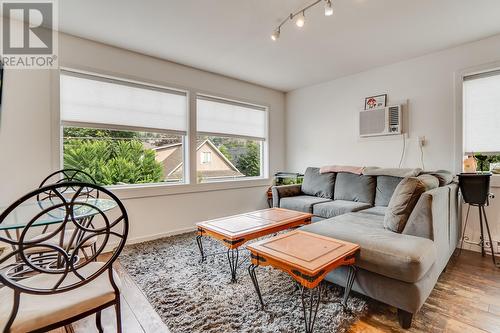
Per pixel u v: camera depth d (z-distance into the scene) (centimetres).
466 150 286
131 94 309
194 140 356
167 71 330
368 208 302
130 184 317
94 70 276
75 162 279
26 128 238
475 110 281
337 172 365
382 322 153
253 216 256
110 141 303
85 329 148
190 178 351
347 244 167
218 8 218
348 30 254
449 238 227
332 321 152
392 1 207
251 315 158
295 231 199
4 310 101
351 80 384
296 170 467
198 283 199
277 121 471
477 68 273
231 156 420
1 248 208
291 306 167
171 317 158
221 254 259
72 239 130
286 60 331
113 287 120
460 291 188
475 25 244
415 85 320
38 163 244
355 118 379
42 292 100
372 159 361
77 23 241
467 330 145
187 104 352
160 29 253
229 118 408
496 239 262
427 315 160
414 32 258
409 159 325
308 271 132
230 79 398
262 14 227
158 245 288
